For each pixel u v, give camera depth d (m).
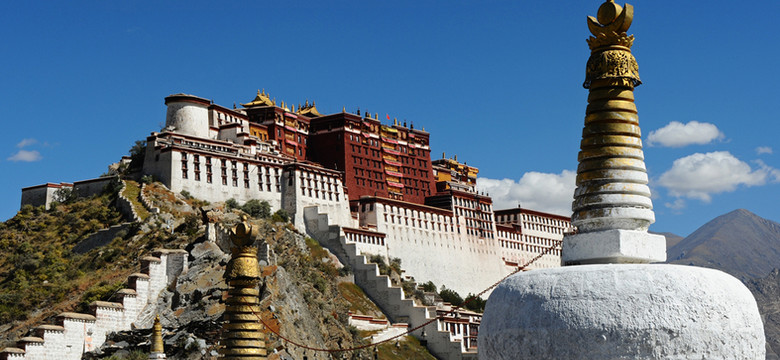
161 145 163.88
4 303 129.25
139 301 120.00
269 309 117.62
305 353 119.50
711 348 27.75
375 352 140.00
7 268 147.50
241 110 195.62
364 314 152.50
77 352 110.88
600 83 32.88
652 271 28.52
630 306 27.88
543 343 28.42
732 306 28.30
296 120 198.38
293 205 169.12
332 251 164.62
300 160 195.88
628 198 31.55
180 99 178.50
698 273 28.61
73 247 151.00
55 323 111.00
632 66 32.97
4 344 119.81
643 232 31.56
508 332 29.20
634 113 32.66
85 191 167.25
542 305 28.77
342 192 180.12
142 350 111.06
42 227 159.12
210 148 171.62
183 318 116.88
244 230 39.66
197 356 107.94
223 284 119.69
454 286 192.88
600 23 33.53
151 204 152.88
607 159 32.06
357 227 181.00
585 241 31.59
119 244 143.88
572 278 28.89
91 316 113.50
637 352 27.61
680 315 27.69
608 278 28.52
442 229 194.62
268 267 126.12
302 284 139.75
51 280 138.75
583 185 32.34
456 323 156.88
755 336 28.66
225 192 164.75
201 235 132.88
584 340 27.88
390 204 184.50
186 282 122.50
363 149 199.00
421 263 186.12
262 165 170.50
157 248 137.50
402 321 155.50
